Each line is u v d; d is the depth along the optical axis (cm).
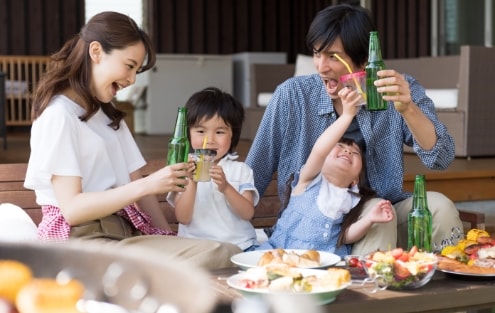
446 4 921
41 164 210
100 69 216
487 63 571
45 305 69
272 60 996
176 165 206
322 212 228
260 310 81
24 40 1013
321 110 262
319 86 265
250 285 160
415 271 169
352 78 215
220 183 243
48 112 213
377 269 170
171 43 1079
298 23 1122
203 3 1090
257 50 1111
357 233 222
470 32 886
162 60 942
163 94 943
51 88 217
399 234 254
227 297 161
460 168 480
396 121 256
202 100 259
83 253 75
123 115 236
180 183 206
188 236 254
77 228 213
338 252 227
